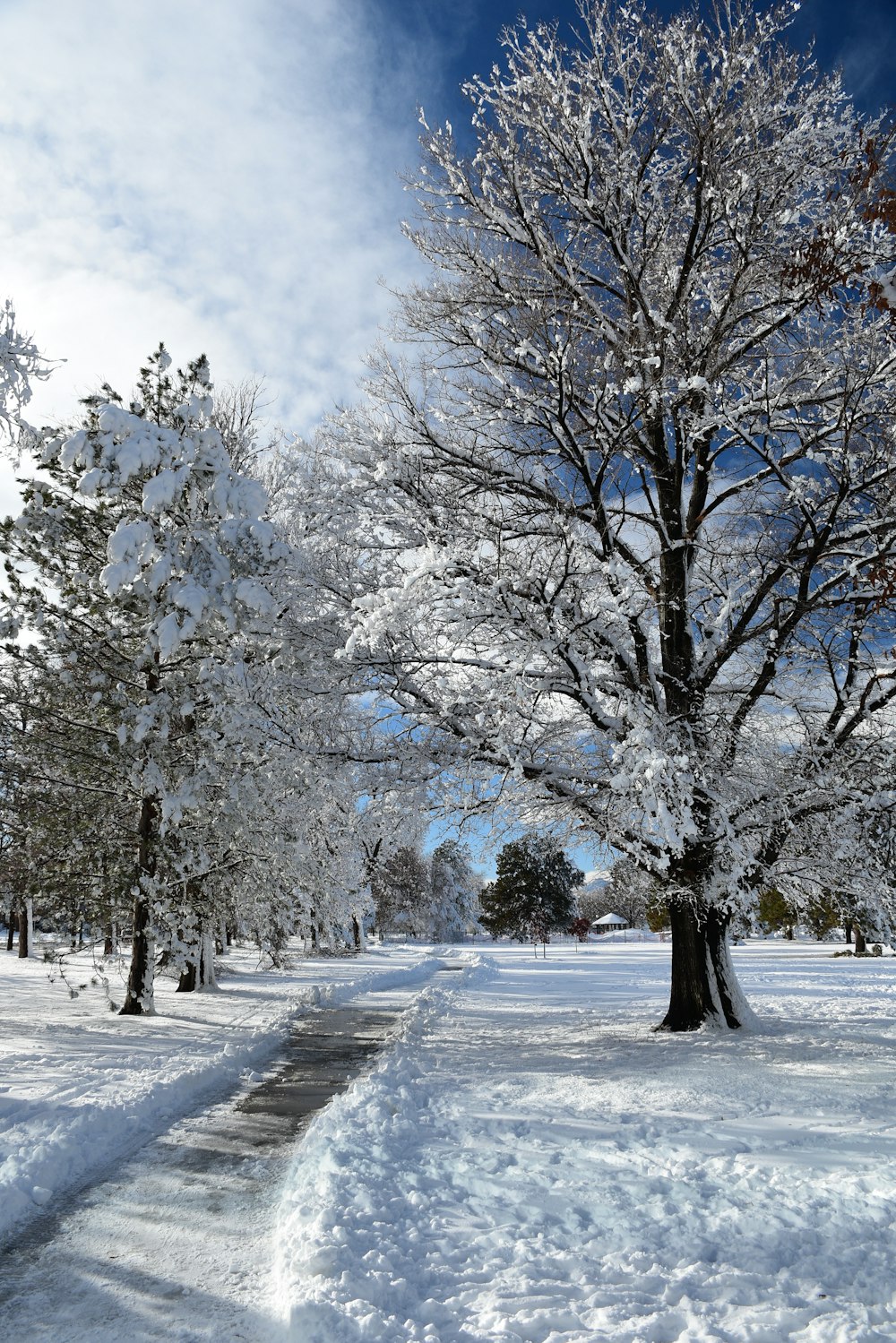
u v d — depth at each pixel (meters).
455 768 11.44
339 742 12.01
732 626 12.95
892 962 34.31
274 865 17.08
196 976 21.59
